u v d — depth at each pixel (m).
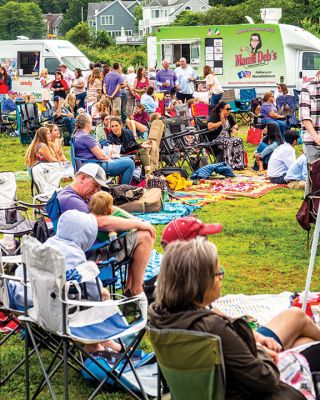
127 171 13.71
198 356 4.45
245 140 23.00
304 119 12.34
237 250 10.66
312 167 10.08
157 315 4.60
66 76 28.62
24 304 6.10
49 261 5.60
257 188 15.31
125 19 129.88
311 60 30.56
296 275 9.44
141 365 6.51
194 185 15.70
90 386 6.42
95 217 7.17
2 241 8.88
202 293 4.54
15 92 31.94
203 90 26.80
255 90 29.33
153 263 9.68
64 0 145.38
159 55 32.62
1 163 19.39
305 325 5.48
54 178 11.46
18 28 114.94
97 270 6.11
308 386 5.02
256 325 7.53
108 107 19.77
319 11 66.69
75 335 5.74
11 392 6.41
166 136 16.92
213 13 69.75
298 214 10.29
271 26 30.56
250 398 4.54
